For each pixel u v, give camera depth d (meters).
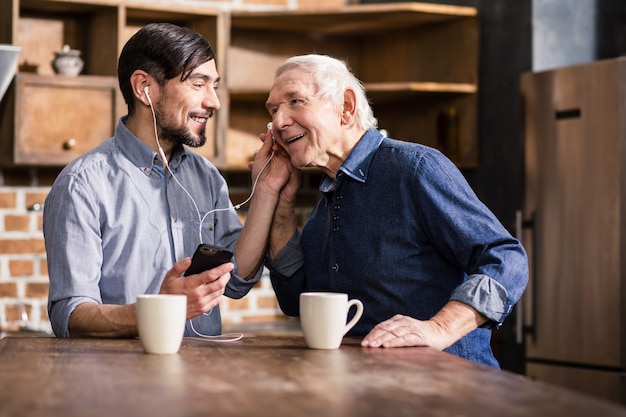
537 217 4.11
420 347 1.88
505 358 4.29
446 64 4.56
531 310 4.13
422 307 2.20
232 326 4.45
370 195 2.24
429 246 2.21
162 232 2.33
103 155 2.31
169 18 4.38
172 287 1.95
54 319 2.15
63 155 3.98
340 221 2.28
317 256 2.37
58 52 4.03
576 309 3.95
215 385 1.41
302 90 2.21
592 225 3.89
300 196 4.77
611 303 3.82
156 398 1.31
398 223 2.20
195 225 2.40
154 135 2.36
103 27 4.19
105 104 4.04
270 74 4.71
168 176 2.38
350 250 2.25
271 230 2.40
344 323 1.87
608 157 3.83
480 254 2.09
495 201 4.36
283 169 2.35
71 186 2.21
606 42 4.39
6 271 4.25
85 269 2.17
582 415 1.21
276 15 4.40
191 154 2.48
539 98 4.10
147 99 2.33
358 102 2.27
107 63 4.15
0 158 4.02
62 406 1.26
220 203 2.51
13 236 4.27
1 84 3.74
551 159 4.05
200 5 4.55
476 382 1.45
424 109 4.67
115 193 2.28
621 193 3.79
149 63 2.32
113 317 2.04
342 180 2.27
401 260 2.20
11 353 1.77
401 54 4.74
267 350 1.84
